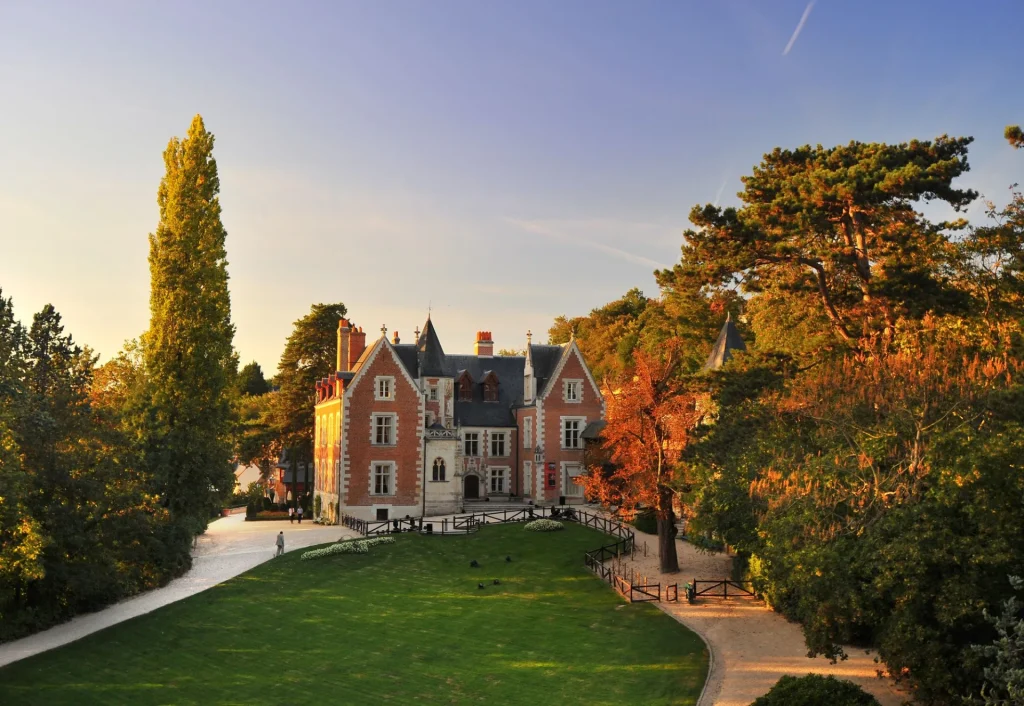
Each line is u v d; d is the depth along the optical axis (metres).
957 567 20.59
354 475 63.03
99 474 36.81
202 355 52.00
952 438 20.83
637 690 25.48
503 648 30.67
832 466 24.06
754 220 34.38
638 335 94.81
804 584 22.81
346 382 64.81
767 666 26.31
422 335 70.19
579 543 49.28
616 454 42.28
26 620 33.56
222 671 29.02
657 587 37.38
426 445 64.50
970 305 32.56
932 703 21.25
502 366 76.56
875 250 35.72
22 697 26.19
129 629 34.09
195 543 56.72
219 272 53.75
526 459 71.06
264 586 41.72
